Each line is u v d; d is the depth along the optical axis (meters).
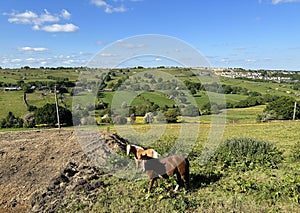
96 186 10.00
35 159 13.10
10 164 12.63
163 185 9.61
